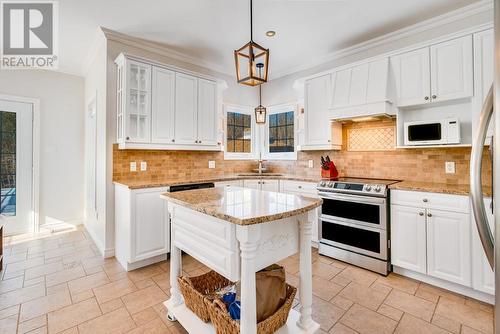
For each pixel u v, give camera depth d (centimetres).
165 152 343
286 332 153
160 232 273
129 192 252
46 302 202
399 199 243
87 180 394
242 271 127
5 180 362
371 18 270
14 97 363
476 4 242
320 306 197
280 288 158
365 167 327
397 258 244
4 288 222
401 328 172
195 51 348
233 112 445
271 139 459
